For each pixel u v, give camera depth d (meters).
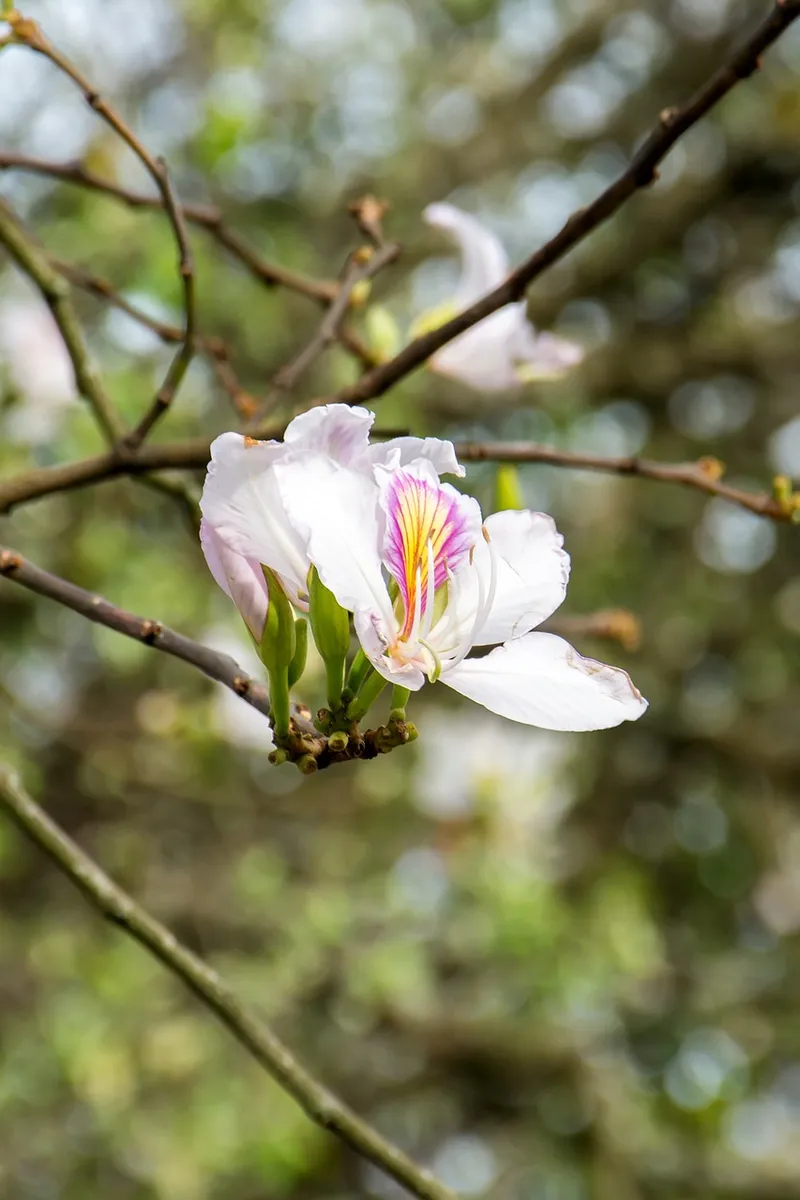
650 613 3.04
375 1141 1.14
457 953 2.98
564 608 3.00
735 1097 3.00
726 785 3.10
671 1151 2.96
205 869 2.95
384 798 2.92
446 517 1.00
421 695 2.91
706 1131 2.96
